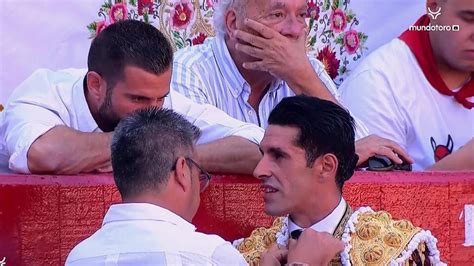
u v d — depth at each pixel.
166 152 9.58
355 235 10.83
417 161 15.99
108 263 9.46
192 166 9.75
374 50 16.77
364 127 14.33
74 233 11.30
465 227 12.51
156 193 9.61
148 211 9.59
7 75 15.00
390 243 10.79
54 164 11.41
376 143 12.90
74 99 12.21
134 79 11.48
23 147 11.44
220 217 11.93
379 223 10.93
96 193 11.37
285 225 11.30
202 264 9.50
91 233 11.35
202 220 11.84
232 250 9.73
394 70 15.96
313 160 10.61
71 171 11.50
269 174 10.67
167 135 9.62
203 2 15.87
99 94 11.83
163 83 11.62
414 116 15.94
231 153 11.97
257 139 12.33
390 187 12.24
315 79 13.55
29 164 11.43
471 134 16.14
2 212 11.02
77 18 15.34
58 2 15.23
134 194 9.65
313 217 10.87
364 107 15.82
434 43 15.97
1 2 14.94
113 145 9.70
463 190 12.52
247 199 12.02
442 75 16.08
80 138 11.59
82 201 11.32
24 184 11.11
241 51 13.86
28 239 11.13
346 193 12.08
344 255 10.64
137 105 11.65
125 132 9.62
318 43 16.42
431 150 15.99
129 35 11.62
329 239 10.40
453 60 15.78
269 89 14.53
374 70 15.98
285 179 10.62
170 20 15.74
